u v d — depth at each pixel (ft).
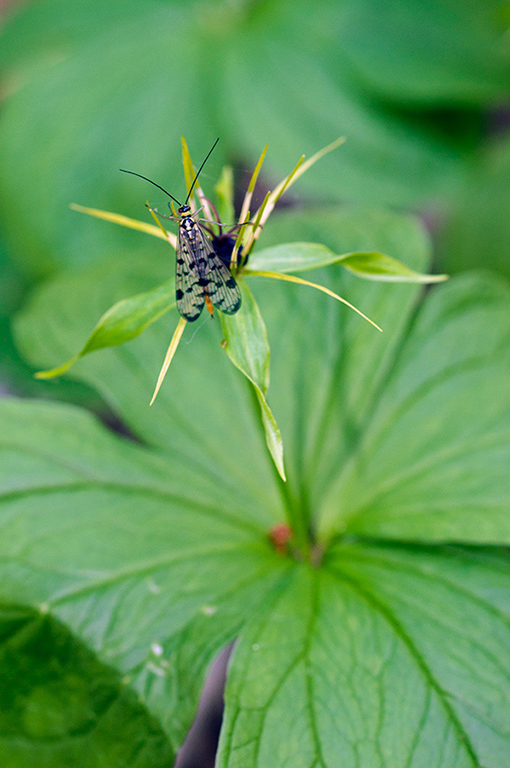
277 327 1.49
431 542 1.40
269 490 1.45
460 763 1.28
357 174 2.17
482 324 1.48
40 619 1.33
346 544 1.43
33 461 1.40
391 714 1.30
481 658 1.33
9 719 1.30
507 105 2.70
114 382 1.46
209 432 1.46
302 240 1.52
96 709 1.31
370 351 1.47
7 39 2.53
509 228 2.12
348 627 1.34
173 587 1.36
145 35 2.43
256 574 1.38
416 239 1.50
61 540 1.37
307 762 1.28
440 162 2.21
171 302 1.27
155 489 1.41
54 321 1.49
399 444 1.45
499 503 1.39
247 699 1.30
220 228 1.30
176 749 1.30
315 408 1.47
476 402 1.45
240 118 2.24
